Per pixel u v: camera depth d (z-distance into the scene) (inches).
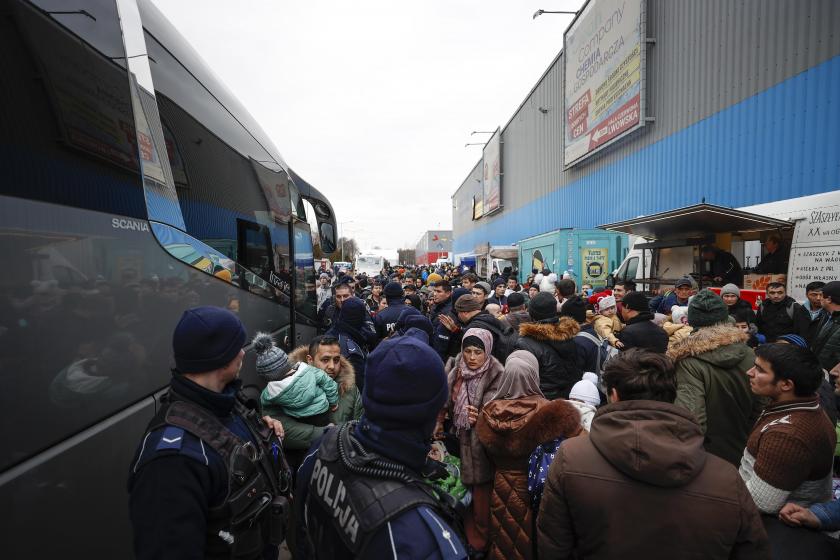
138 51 91.9
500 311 253.3
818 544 77.7
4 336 52.5
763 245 309.6
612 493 57.1
